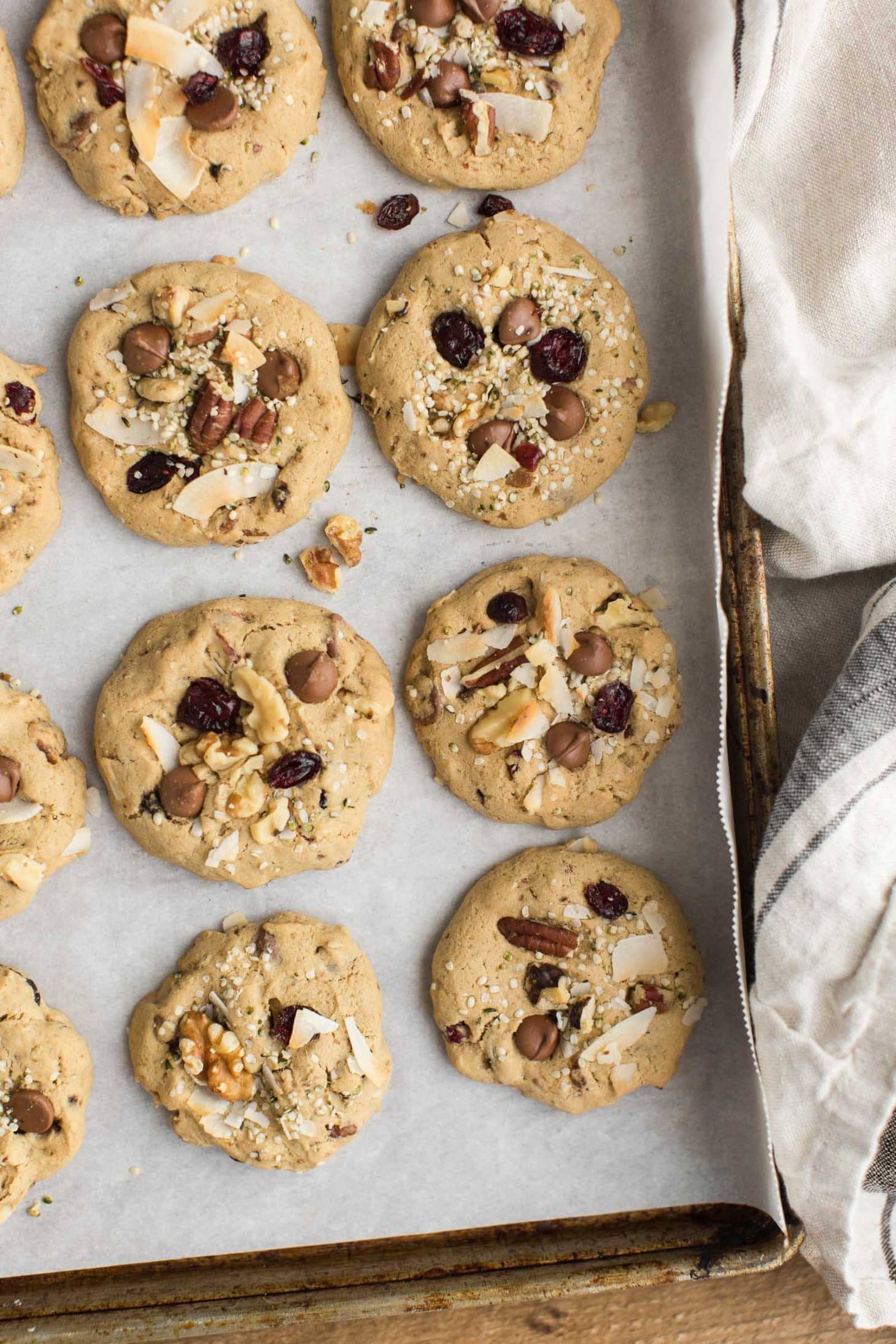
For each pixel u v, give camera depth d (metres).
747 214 0.63
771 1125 0.61
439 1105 0.63
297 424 0.62
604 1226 0.64
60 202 0.62
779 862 0.60
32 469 0.61
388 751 0.63
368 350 0.63
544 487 0.63
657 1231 0.63
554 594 0.62
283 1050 0.62
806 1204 0.61
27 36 0.61
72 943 0.63
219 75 0.61
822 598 0.64
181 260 0.62
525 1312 0.65
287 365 0.62
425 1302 0.61
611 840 0.64
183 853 0.62
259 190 0.63
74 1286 0.62
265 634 0.62
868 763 0.60
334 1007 0.62
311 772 0.62
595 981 0.63
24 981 0.62
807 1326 0.65
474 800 0.63
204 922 0.63
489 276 0.62
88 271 0.62
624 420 0.63
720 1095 0.64
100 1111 0.63
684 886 0.64
